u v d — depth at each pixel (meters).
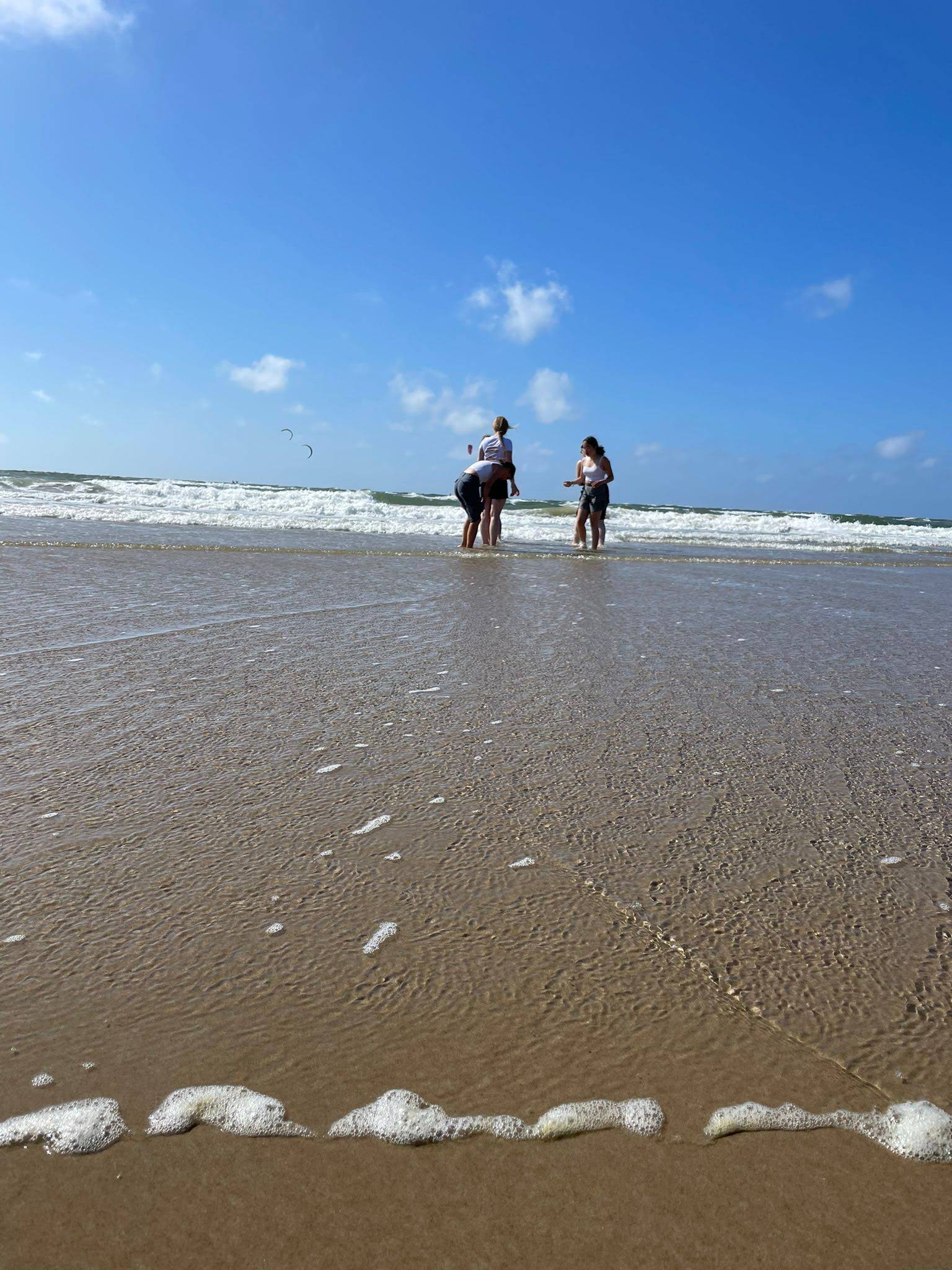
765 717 3.00
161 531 10.21
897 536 17.23
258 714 2.88
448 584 6.56
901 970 1.49
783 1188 1.07
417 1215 1.02
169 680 3.29
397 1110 1.16
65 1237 0.97
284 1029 1.30
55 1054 1.24
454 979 1.44
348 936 1.55
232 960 1.47
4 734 2.59
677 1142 1.13
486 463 10.16
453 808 2.12
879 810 2.17
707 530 16.66
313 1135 1.12
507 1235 1.00
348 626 4.58
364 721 2.84
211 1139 1.11
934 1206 1.05
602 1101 1.19
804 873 1.83
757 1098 1.20
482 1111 1.17
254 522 12.40
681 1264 0.97
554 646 4.20
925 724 2.96
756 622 5.16
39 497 15.02
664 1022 1.35
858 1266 0.97
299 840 1.92
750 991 1.43
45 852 1.83
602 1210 1.03
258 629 4.37
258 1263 0.95
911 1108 1.19
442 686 3.32
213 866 1.79
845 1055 1.29
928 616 5.69
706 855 1.90
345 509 16.48
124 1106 1.15
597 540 11.08
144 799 2.13
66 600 4.99
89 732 2.64
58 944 1.50
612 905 1.68
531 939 1.56
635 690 3.34
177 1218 1.00
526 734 2.73
